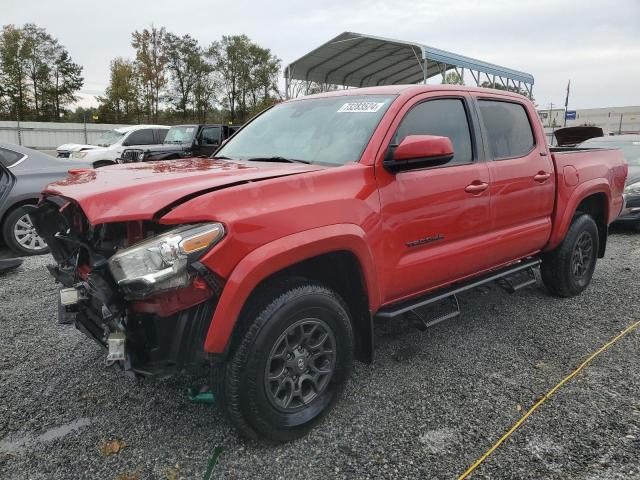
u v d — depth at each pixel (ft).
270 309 8.14
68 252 10.30
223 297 7.51
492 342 13.02
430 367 11.62
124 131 62.03
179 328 7.68
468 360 11.98
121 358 7.62
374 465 8.21
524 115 14.20
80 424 9.39
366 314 9.73
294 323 8.45
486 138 12.50
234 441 8.86
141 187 8.18
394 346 12.78
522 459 8.30
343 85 85.46
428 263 10.75
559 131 48.85
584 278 16.67
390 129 10.23
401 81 85.76
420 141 9.36
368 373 11.33
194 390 9.38
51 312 14.97
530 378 11.07
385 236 9.77
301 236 8.25
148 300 7.61
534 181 13.53
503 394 10.39
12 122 121.39
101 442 8.84
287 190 8.45
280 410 8.48
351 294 9.86
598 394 10.34
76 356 12.10
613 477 7.84
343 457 8.42
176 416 9.64
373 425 9.31
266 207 8.06
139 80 196.95
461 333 13.61
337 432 9.12
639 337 13.26
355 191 9.27
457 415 9.62
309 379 8.93
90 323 9.01
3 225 21.56
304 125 11.82
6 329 13.70
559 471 8.00
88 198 7.99
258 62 227.20
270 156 11.44
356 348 10.19
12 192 21.39
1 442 8.85
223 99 230.89
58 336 13.25
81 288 8.81
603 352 12.37
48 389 10.60
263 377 8.11
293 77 77.51
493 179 12.21
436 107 11.54
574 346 12.74
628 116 193.06
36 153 23.04
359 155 9.93
